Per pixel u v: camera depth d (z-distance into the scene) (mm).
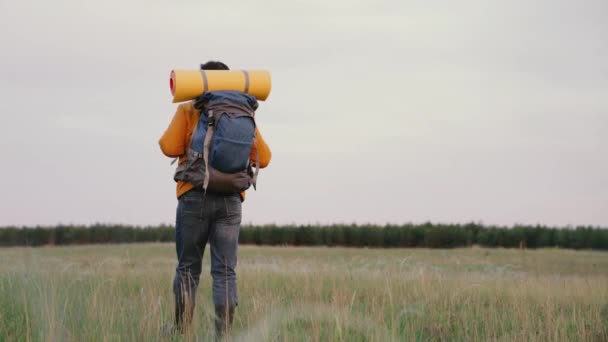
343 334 4859
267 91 5000
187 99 4844
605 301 7461
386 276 9000
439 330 5613
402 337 5082
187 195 4871
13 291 6070
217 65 5227
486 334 5504
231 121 4664
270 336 4762
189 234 4910
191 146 4816
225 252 4914
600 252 34812
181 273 5020
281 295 7309
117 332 4613
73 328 4699
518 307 6500
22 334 4562
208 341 4621
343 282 8484
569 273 15648
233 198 4918
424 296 7402
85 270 9438
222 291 4836
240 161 4711
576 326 5773
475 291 8047
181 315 5055
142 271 9992
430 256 25359
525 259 23391
